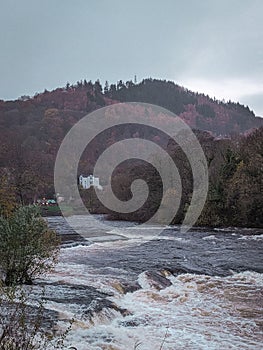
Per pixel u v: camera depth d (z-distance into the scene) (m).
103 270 13.48
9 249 9.82
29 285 10.16
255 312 9.79
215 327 8.54
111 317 8.45
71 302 8.72
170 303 10.32
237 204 32.78
